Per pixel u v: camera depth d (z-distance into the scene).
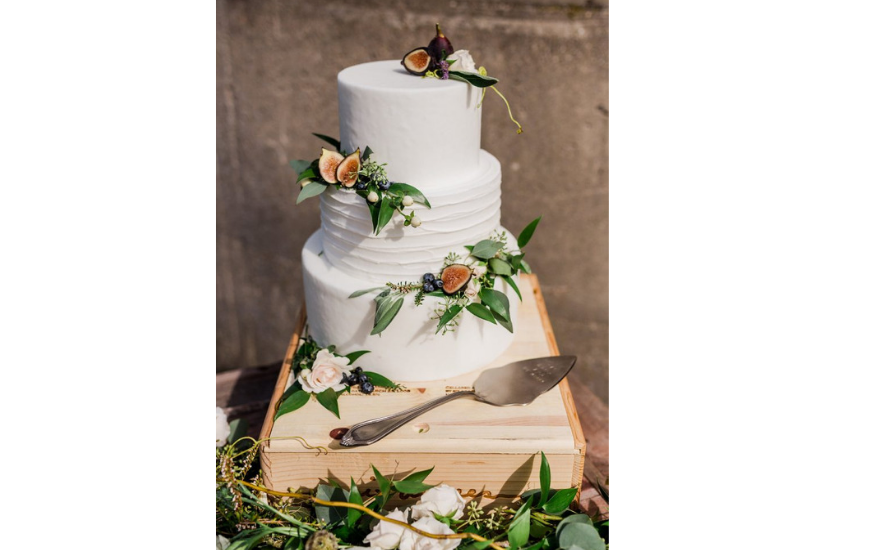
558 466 1.41
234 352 2.96
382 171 1.45
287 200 2.67
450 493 1.34
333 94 2.47
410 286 1.51
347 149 1.53
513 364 1.63
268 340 2.92
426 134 1.45
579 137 2.45
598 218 2.56
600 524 1.45
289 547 1.35
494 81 1.46
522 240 1.64
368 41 2.39
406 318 1.51
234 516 1.41
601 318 2.73
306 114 2.52
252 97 2.52
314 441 1.41
